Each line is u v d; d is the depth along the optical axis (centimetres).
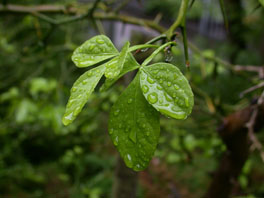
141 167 13
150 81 13
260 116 30
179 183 107
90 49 15
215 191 37
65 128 57
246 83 78
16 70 87
